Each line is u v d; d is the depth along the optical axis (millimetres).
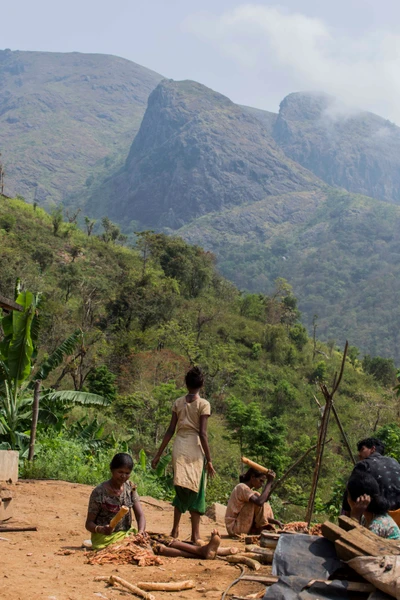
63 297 50406
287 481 25969
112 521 5477
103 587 4254
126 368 37281
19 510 7863
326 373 56375
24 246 60875
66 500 8938
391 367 70250
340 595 3842
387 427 13859
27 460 11609
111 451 14797
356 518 4742
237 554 5301
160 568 4895
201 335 53344
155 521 8555
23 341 12602
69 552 5465
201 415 5922
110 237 81250
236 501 7012
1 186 83625
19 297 12648
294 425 40875
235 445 31078
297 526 7195
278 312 73625
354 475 4938
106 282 55656
